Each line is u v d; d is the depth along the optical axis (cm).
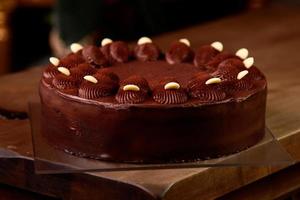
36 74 134
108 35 193
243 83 99
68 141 97
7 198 104
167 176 91
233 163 94
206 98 94
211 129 95
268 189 108
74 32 184
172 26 200
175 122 93
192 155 95
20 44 252
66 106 96
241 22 179
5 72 229
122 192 91
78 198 94
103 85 95
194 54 111
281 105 118
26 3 229
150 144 94
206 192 94
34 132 104
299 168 113
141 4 192
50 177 96
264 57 148
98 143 95
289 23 179
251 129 99
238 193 104
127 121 93
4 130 107
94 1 181
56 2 187
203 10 207
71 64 105
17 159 99
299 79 132
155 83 100
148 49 112
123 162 94
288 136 105
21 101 119
